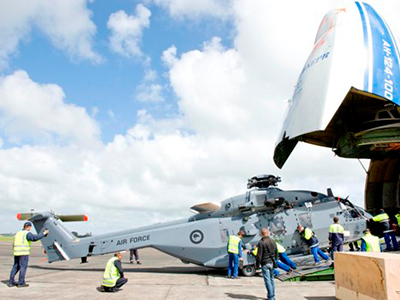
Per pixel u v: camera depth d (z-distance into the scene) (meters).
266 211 14.37
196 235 14.32
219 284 10.88
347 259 7.20
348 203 14.88
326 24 14.73
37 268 17.45
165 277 13.01
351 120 14.34
